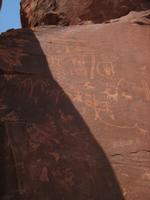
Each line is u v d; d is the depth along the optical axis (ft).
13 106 14.30
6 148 12.75
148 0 22.72
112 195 12.41
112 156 13.57
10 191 11.70
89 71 16.66
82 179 12.57
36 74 15.83
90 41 18.15
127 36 18.86
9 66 15.80
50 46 17.44
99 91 15.90
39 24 24.99
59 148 13.29
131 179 12.99
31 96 14.89
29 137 13.33
